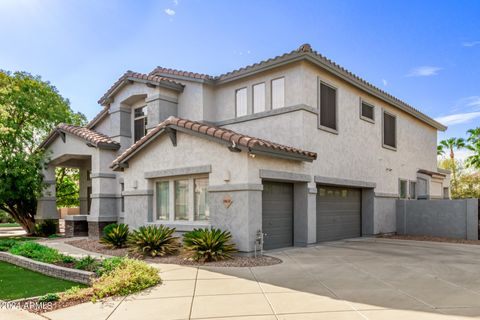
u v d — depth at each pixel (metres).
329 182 15.43
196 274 9.39
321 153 15.05
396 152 21.17
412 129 23.36
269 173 12.56
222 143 12.25
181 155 13.80
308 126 14.30
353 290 7.79
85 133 20.02
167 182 14.73
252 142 11.41
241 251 11.82
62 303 7.15
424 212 19.53
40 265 10.74
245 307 6.66
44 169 21.92
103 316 6.37
